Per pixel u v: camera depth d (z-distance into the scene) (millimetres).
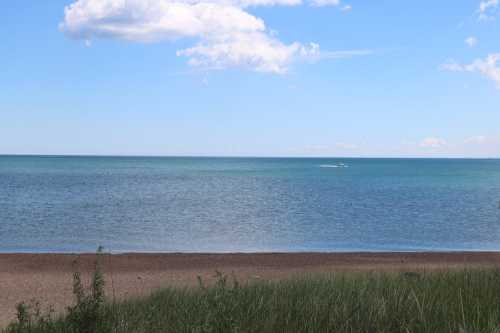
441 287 6727
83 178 108312
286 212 44938
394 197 63750
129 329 5078
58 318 6164
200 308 5574
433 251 24625
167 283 14344
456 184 97125
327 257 21719
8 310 11531
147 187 79188
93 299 4879
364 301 5707
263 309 5555
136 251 24844
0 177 109062
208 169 191875
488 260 21250
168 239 29312
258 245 27422
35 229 32844
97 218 39094
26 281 15648
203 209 46750
